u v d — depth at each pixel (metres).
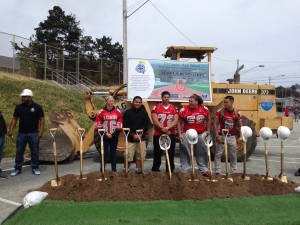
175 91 10.06
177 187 6.16
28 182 7.66
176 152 11.59
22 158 8.45
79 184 6.34
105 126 7.77
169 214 5.20
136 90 9.88
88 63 32.97
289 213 5.24
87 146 10.09
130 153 7.76
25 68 23.55
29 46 24.53
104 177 6.68
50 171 8.86
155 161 7.80
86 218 5.03
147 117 7.90
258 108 11.35
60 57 28.06
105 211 5.31
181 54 11.38
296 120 36.69
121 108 9.90
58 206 5.52
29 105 8.37
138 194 6.02
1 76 18.33
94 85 30.45
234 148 7.53
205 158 7.54
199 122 7.48
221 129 7.52
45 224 4.81
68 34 49.09
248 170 8.83
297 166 9.55
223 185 6.34
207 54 10.89
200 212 5.27
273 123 10.84
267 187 6.37
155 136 7.69
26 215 5.15
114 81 33.94
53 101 17.61
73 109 17.84
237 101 11.24
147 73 9.95
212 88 10.84
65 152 9.69
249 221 4.91
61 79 26.78
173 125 7.46
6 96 15.59
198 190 6.09
